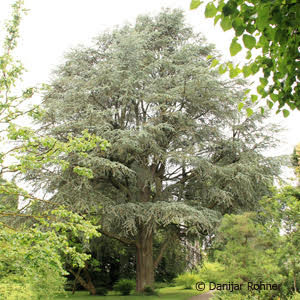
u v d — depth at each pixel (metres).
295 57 2.71
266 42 2.76
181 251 16.52
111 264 20.41
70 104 13.91
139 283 15.34
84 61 15.79
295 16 2.27
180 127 14.69
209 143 14.39
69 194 12.53
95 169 13.56
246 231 7.53
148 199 15.97
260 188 14.21
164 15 17.02
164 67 15.83
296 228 7.74
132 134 12.69
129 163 15.14
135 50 14.55
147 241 15.79
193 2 2.38
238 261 7.43
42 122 13.48
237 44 2.47
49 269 9.10
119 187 15.66
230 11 2.33
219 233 11.37
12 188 6.39
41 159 6.68
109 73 13.69
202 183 14.91
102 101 14.99
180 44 17.22
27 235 5.73
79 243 15.77
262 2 2.17
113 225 14.94
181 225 14.64
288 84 3.01
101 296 15.35
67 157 12.73
